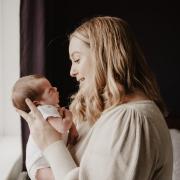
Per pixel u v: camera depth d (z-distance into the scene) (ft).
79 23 8.25
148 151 2.34
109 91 2.53
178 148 6.88
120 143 2.27
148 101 2.56
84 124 3.19
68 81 8.36
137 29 8.30
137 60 2.69
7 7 6.85
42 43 5.76
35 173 3.34
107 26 2.64
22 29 5.71
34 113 2.86
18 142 6.80
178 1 8.20
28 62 5.75
